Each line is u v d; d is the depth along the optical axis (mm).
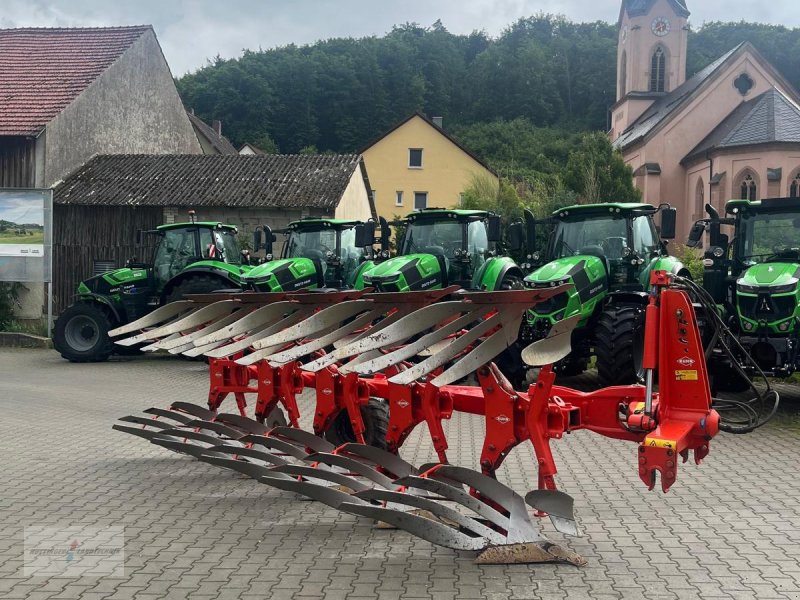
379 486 6184
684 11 52969
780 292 10023
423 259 13500
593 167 30578
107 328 16938
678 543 5570
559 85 87562
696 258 18234
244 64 78062
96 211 25281
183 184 26062
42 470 7613
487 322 5434
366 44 83938
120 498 6660
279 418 8156
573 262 11758
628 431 5664
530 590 4699
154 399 11984
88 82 26828
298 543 5570
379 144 54531
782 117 38750
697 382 5199
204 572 4988
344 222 16172
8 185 24859
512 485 7133
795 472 7676
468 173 50906
